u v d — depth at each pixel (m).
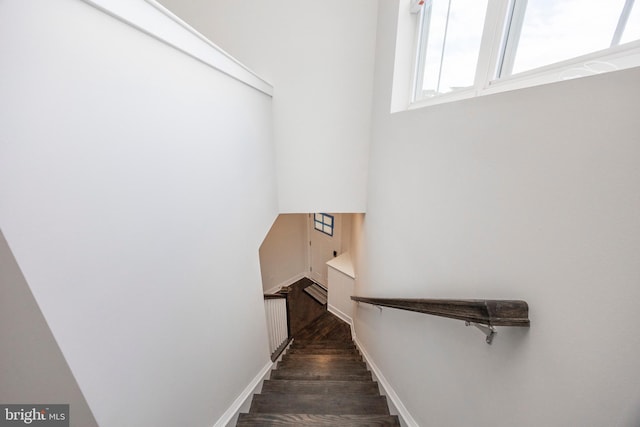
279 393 1.79
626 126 0.42
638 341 0.42
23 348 0.57
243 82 1.58
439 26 1.40
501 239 0.76
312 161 2.50
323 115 2.36
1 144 0.44
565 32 0.66
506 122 0.72
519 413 0.68
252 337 1.78
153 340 0.86
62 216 0.55
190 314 1.08
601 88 0.46
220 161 1.32
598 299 0.48
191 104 1.04
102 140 0.64
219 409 1.34
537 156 0.62
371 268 2.37
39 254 0.51
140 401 0.81
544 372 0.60
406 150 1.51
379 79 2.03
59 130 0.54
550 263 0.59
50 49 0.51
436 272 1.17
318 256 4.88
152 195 0.83
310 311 4.15
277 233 4.55
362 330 2.77
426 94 1.60
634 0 0.49
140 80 0.76
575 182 0.52
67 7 0.54
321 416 1.51
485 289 0.84
